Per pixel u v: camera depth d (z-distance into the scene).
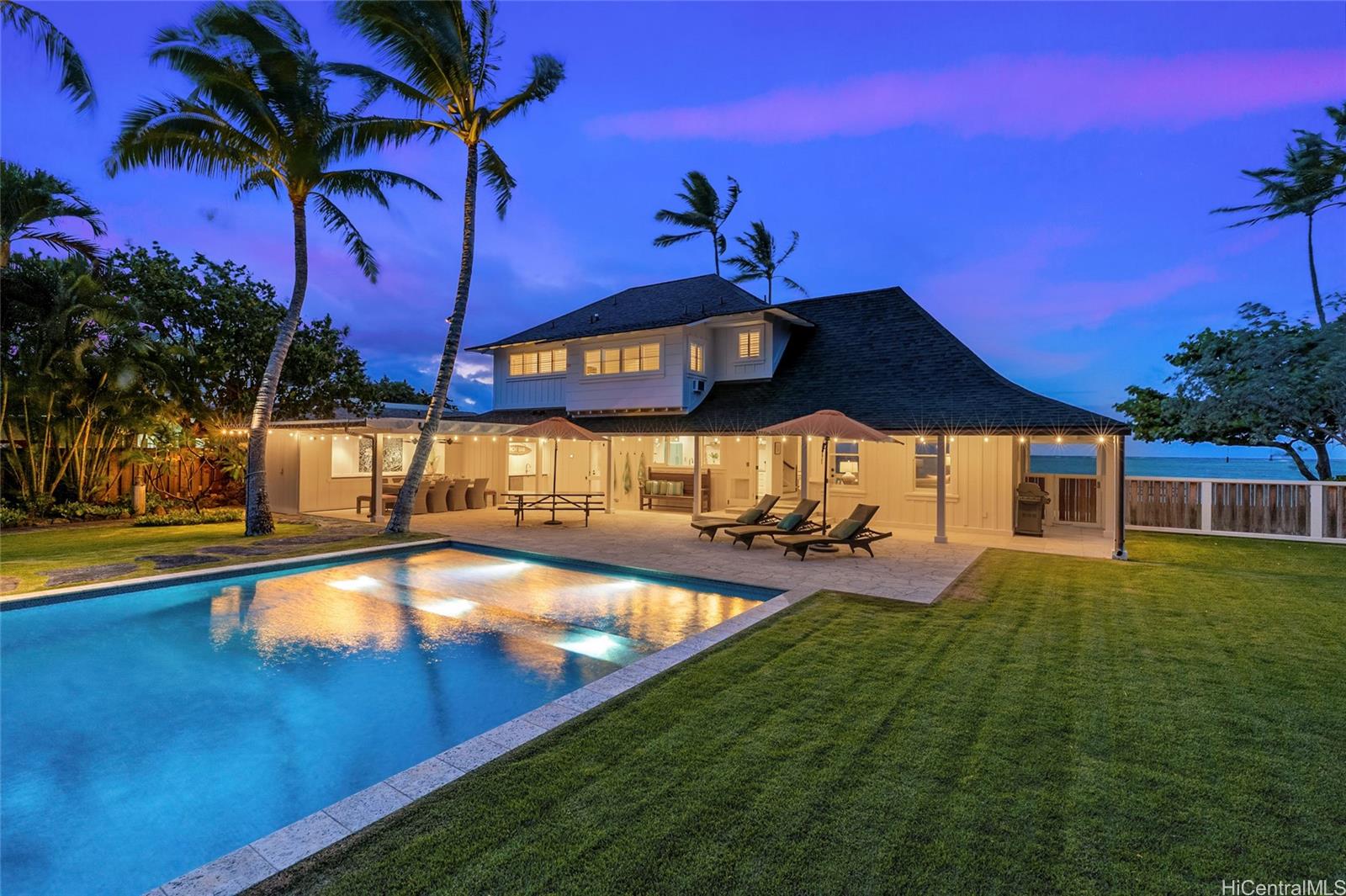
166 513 16.62
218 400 20.05
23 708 5.36
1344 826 3.07
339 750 4.64
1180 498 14.41
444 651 6.75
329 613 8.15
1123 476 10.97
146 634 7.29
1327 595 8.21
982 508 14.41
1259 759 3.78
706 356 18.95
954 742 3.97
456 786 3.38
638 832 2.96
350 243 15.92
